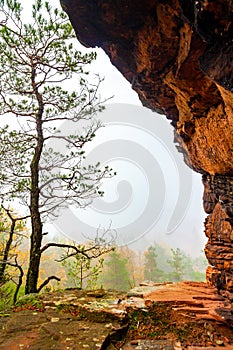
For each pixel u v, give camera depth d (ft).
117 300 22.35
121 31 24.35
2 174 33.58
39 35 30.96
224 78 13.48
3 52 31.27
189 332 17.24
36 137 35.78
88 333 15.71
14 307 21.56
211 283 28.63
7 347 13.84
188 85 21.44
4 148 33.68
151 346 15.16
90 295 24.20
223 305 21.84
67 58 32.83
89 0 21.67
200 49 17.98
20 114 35.27
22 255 52.49
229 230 26.32
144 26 22.70
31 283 30.71
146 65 25.79
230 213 23.62
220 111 20.77
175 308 20.93
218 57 13.76
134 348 14.89
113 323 17.74
